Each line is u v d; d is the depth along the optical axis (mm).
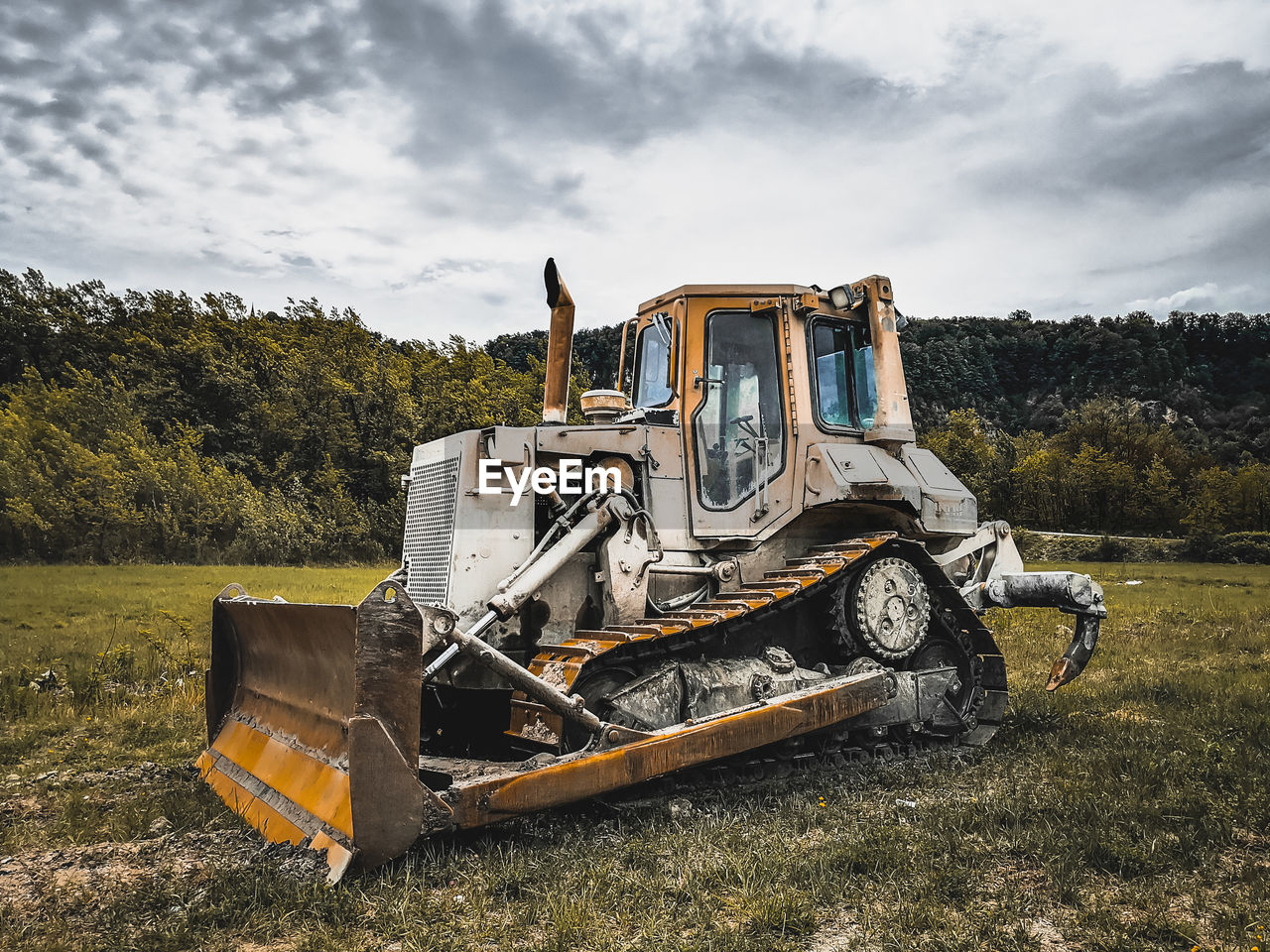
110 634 12977
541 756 4539
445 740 5762
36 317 55938
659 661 5320
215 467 42312
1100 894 3678
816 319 6227
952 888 3674
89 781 5707
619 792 4910
